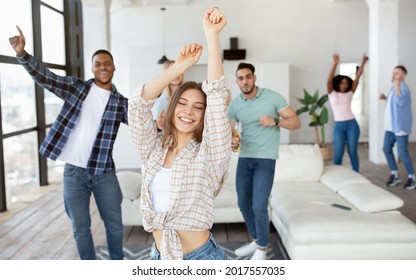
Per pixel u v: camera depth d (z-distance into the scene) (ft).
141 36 34.32
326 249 9.24
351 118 18.57
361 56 35.17
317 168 14.12
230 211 12.87
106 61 8.98
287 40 34.96
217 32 4.96
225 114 5.04
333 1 34.22
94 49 25.61
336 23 34.94
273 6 34.65
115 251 9.52
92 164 8.85
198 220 5.12
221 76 4.99
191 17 34.27
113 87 9.34
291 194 12.26
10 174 17.43
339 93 18.56
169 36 34.40
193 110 5.27
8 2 17.07
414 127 35.47
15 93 18.07
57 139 8.72
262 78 32.94
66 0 24.31
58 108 23.29
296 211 10.34
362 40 35.09
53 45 22.82
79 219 8.89
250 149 10.14
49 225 14.30
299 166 14.05
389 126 18.72
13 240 12.74
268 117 9.59
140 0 33.78
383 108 24.64
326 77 35.35
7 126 17.34
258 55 34.99
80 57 26.84
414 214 14.76
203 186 5.15
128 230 13.58
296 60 35.17
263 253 10.05
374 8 24.72
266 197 9.96
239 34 34.78
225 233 13.10
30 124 19.98
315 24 34.91
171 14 34.22
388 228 9.32
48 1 22.16
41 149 8.75
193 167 5.11
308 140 35.68
